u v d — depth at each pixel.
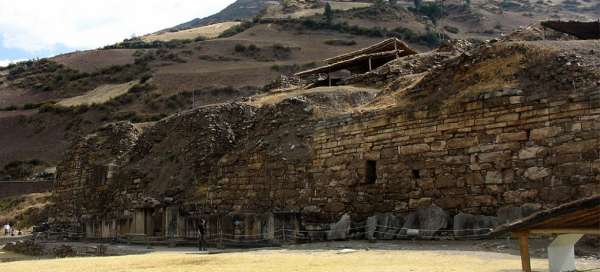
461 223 22.34
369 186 26.38
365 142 27.03
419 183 24.53
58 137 101.50
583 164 19.94
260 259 19.27
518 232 12.93
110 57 145.38
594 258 17.30
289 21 153.00
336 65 49.78
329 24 146.75
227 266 17.59
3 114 117.12
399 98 27.64
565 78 21.45
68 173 46.97
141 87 113.56
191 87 110.19
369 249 21.52
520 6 182.75
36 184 73.81
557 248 13.73
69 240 41.75
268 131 33.50
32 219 61.50
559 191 20.31
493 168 22.34
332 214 27.48
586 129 20.09
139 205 35.69
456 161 23.52
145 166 39.16
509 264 16.02
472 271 14.52
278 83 51.78
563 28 33.44
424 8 166.00
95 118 104.06
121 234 35.91
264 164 31.48
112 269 18.34
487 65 24.53
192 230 31.08
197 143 36.72
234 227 28.89
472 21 161.12
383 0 164.75
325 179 28.31
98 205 41.88
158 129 41.25
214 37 157.38
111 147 44.31
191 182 35.50
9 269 20.30
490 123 22.75
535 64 22.86
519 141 21.81
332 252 20.92
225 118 37.38
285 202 29.73
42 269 19.58
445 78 25.62
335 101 35.38
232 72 116.69
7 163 93.75
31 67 148.62
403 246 21.88
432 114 24.69
